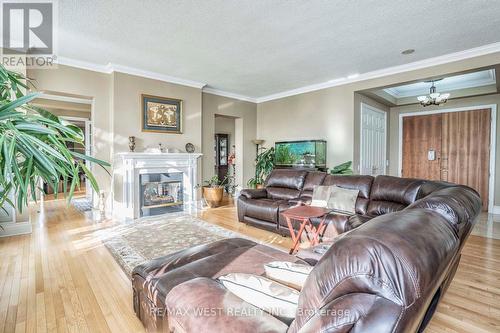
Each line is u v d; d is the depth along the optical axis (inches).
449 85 217.8
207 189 215.2
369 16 113.4
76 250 118.2
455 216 45.5
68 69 165.9
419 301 25.3
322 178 151.0
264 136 274.5
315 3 103.7
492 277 95.8
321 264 29.8
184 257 67.3
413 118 247.9
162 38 134.0
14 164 38.7
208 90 236.5
